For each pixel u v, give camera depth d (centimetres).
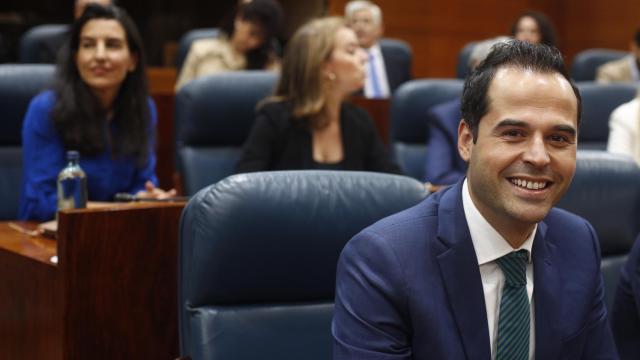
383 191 193
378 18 607
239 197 182
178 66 594
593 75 677
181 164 370
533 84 141
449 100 444
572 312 154
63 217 209
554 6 965
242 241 181
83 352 213
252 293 185
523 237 150
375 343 147
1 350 232
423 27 873
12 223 282
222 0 896
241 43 507
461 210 152
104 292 215
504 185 143
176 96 379
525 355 150
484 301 149
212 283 181
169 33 892
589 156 244
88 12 317
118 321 217
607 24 948
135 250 219
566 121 141
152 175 332
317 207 187
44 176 305
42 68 347
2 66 344
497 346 150
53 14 820
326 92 332
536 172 141
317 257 187
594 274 159
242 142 377
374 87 607
